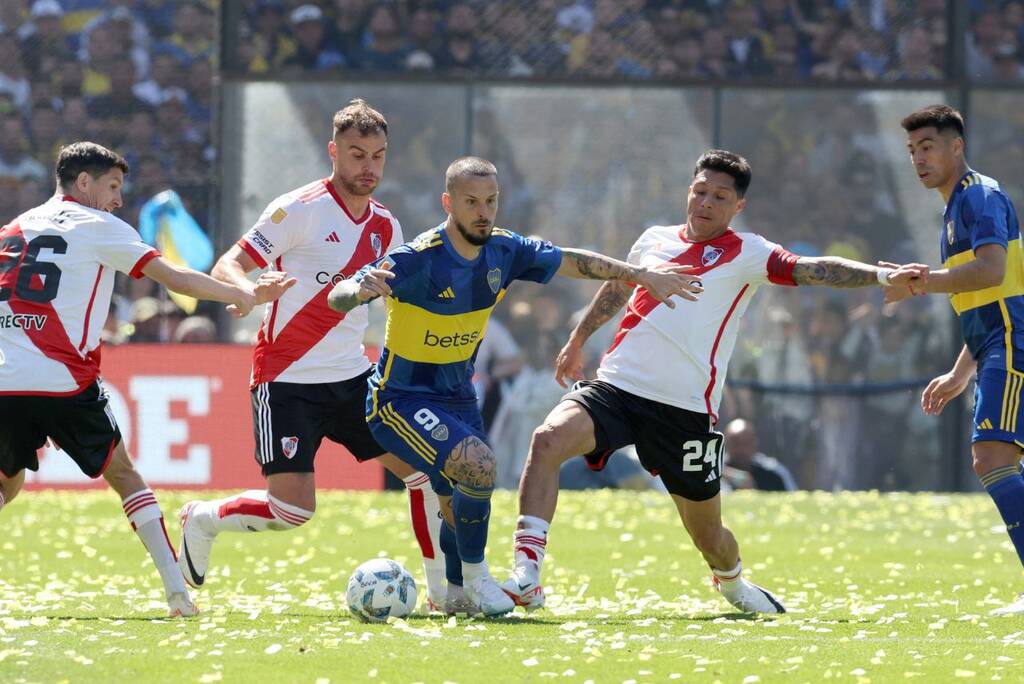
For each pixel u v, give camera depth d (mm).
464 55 59125
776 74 59219
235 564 31000
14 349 20625
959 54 57562
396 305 20578
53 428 20922
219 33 56594
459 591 21719
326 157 56281
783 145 56531
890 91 56438
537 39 59250
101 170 21375
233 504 23562
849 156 56531
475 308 20703
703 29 59469
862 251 56500
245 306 20953
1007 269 22688
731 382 55750
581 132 56531
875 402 55719
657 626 20359
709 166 22875
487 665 16641
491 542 35500
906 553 34031
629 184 56562
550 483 21922
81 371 20859
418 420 20641
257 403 23578
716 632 19719
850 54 59156
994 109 56469
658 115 56562
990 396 22609
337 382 23578
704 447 22672
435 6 59188
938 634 19578
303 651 17312
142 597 24688
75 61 64125
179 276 20750
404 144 56344
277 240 23188
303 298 23328
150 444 50844
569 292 55125
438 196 56281
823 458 55625
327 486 50812
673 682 15883
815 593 26344
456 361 21031
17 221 21312
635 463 53094
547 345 55031
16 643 17766
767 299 55875
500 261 20703
